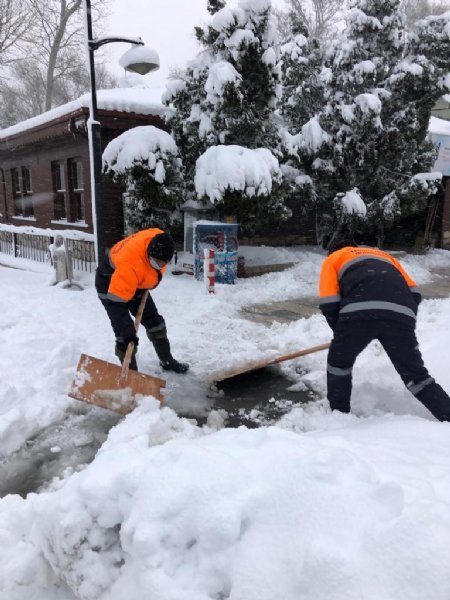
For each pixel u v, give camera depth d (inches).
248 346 207.5
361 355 184.9
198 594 61.5
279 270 401.7
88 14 298.7
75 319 244.4
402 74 418.0
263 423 141.6
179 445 86.7
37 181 561.6
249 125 357.1
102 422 142.3
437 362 164.6
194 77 365.4
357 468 72.6
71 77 1291.8
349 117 407.5
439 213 539.8
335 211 436.1
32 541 79.0
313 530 63.2
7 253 510.6
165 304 281.9
